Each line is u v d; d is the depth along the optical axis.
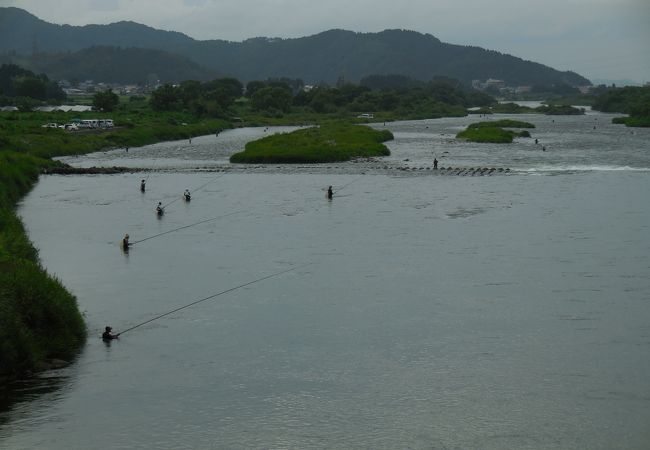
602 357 36.34
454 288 48.31
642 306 43.91
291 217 74.38
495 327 40.81
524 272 51.88
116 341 39.12
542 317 42.28
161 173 112.00
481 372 34.84
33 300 37.19
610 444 28.31
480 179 99.69
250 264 55.41
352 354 37.28
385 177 103.62
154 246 61.81
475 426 29.81
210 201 85.12
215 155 142.12
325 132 169.88
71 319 38.72
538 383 33.56
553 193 86.50
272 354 37.38
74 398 32.34
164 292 48.19
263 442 28.78
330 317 42.94
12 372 34.69
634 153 133.62
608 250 57.94
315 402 32.06
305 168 115.94
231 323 42.06
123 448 28.28
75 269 53.91
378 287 48.81
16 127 165.88
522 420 30.23
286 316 43.19
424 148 151.50
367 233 65.81
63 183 102.00
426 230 66.69
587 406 31.31
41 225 71.31
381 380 34.19
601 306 44.03
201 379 34.41
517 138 176.75
